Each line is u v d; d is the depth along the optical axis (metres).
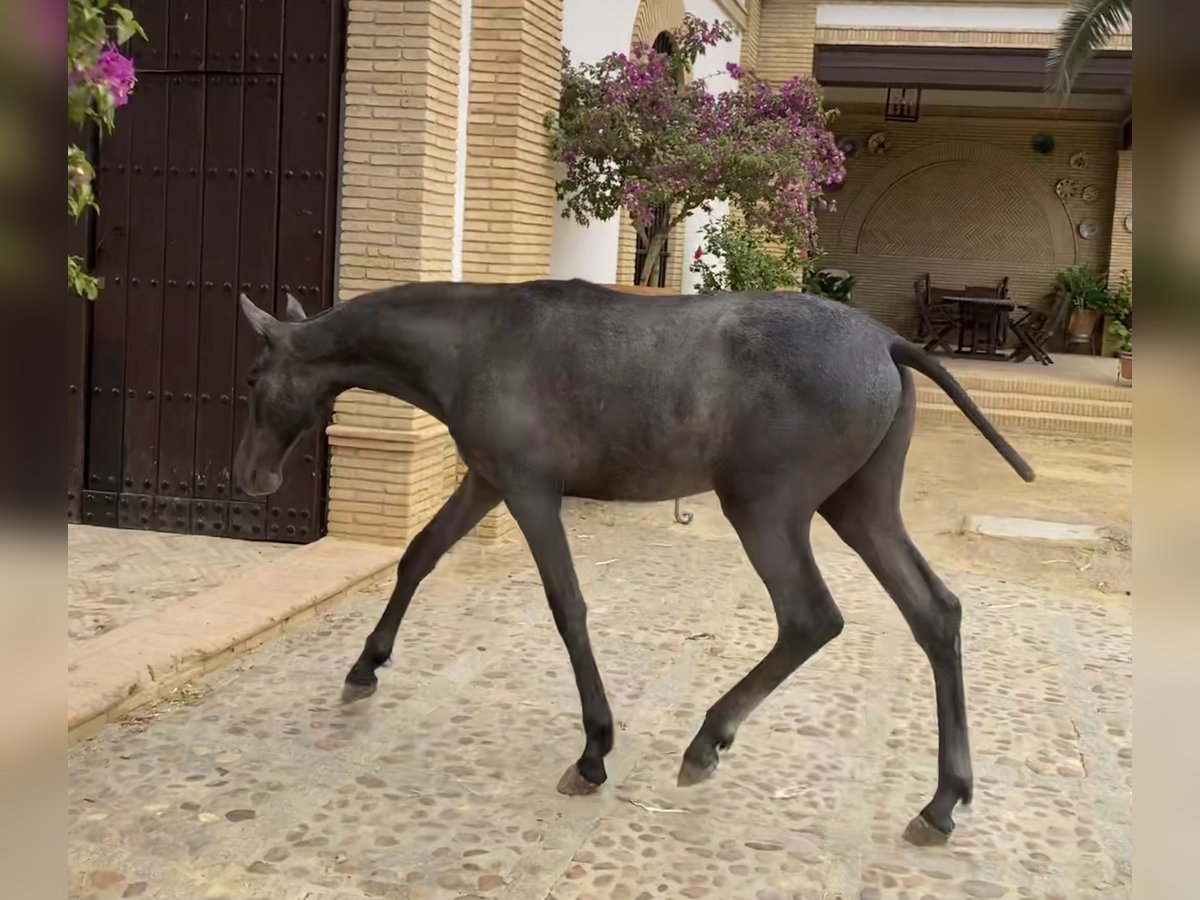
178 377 6.52
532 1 6.77
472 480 4.10
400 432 6.22
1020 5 14.53
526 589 5.97
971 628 5.71
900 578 3.52
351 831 3.35
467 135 6.76
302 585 5.48
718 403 3.34
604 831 3.41
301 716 4.20
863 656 5.12
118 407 6.59
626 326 3.46
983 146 20.11
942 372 3.40
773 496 3.34
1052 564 7.18
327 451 6.43
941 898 3.11
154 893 2.98
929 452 11.34
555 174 7.63
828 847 3.37
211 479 6.54
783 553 3.36
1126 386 13.72
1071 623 5.87
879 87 17.17
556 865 3.20
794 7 14.88
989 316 18.14
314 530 6.45
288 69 6.25
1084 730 4.37
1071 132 19.72
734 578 6.44
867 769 3.94
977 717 4.47
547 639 5.19
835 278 19.28
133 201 6.45
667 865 3.22
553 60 7.23
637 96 7.77
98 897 2.94
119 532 6.56
